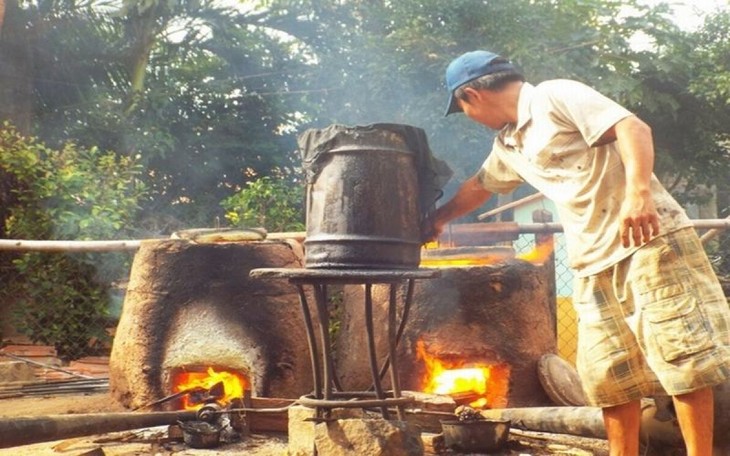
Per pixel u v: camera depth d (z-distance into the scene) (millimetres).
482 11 14492
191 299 5102
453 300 5070
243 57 17688
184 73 17344
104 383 6691
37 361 7781
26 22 13258
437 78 14617
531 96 3045
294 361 5059
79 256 8242
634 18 16344
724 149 18422
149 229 12203
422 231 3566
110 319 8414
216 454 4020
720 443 3299
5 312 8438
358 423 3400
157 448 4145
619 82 15156
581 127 2826
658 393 3070
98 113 14672
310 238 3342
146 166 15086
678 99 17484
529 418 4188
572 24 15188
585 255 2967
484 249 5469
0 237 8719
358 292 5406
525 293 5168
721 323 2736
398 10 14977
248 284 5086
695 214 19234
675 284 2744
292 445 3752
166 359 5047
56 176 8672
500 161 3385
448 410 4301
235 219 11289
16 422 3402
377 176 3264
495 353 5004
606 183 2867
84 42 14508
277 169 17797
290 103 17500
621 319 2963
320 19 16406
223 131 17141
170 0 14453
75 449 4078
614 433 3123
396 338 3520
